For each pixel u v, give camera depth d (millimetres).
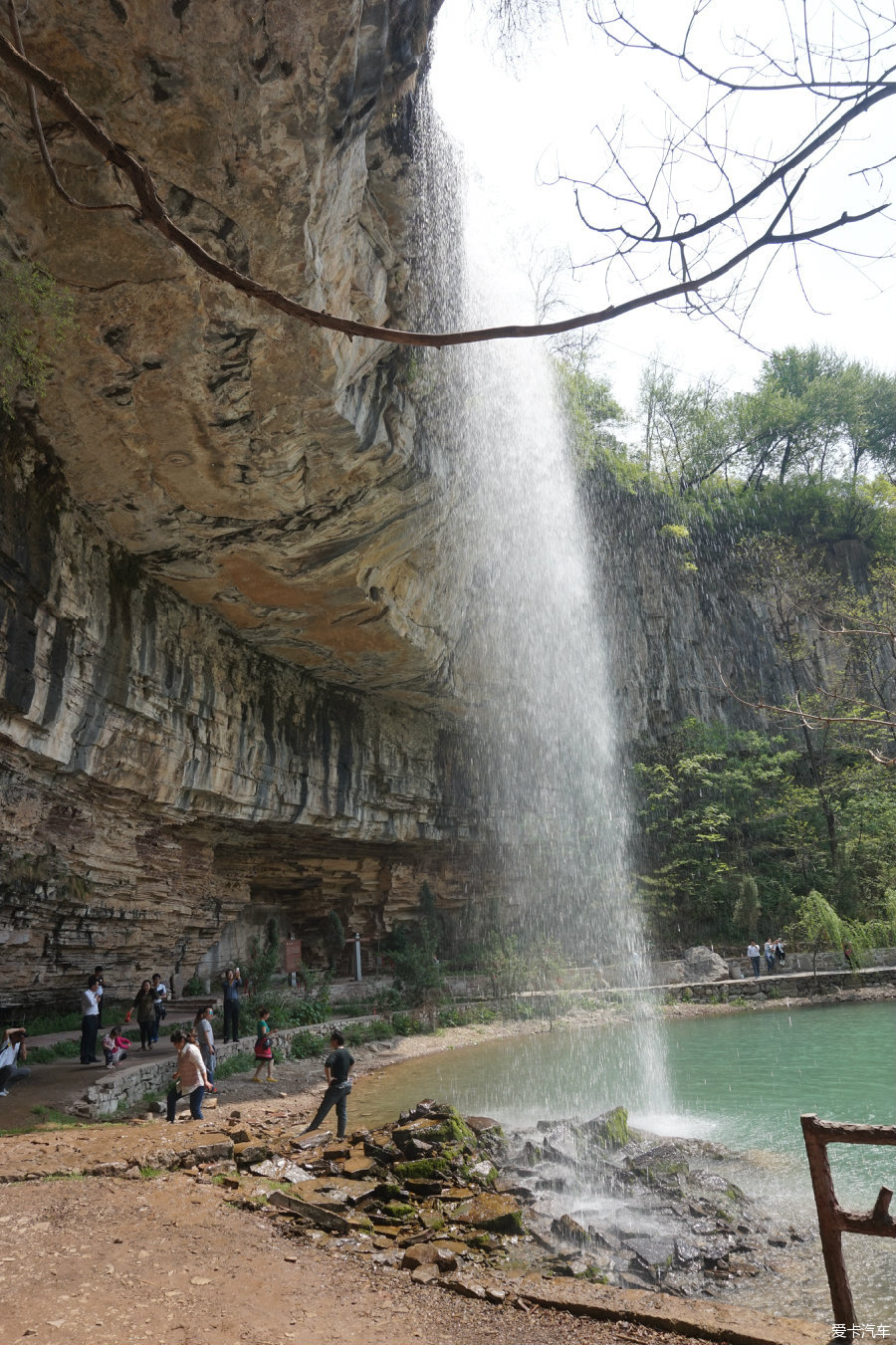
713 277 2406
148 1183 7688
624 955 31359
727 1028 21578
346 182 10219
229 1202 7289
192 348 11383
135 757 16703
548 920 33062
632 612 39156
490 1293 5672
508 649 29562
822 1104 12773
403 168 11547
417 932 31484
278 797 22422
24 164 8906
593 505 38375
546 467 27031
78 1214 6684
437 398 16438
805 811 35375
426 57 11000
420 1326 5109
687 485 46062
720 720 39656
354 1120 12391
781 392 46844
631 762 37344
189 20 7789
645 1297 5688
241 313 10867
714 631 41625
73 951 16891
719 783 36250
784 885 33438
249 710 20953
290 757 22734
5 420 12047
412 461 15742
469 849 32438
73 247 9758
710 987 26141
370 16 8570
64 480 13656
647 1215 7922
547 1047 19953
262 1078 15773
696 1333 5156
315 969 28969
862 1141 4758
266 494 14609
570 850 33375
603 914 32844
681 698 39469
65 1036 16188
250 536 15906
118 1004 19328
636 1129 10961
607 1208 8109
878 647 20781
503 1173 8672
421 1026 22422
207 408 12445
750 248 2412
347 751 25438
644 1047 19234
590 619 36469
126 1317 4898
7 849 13570
